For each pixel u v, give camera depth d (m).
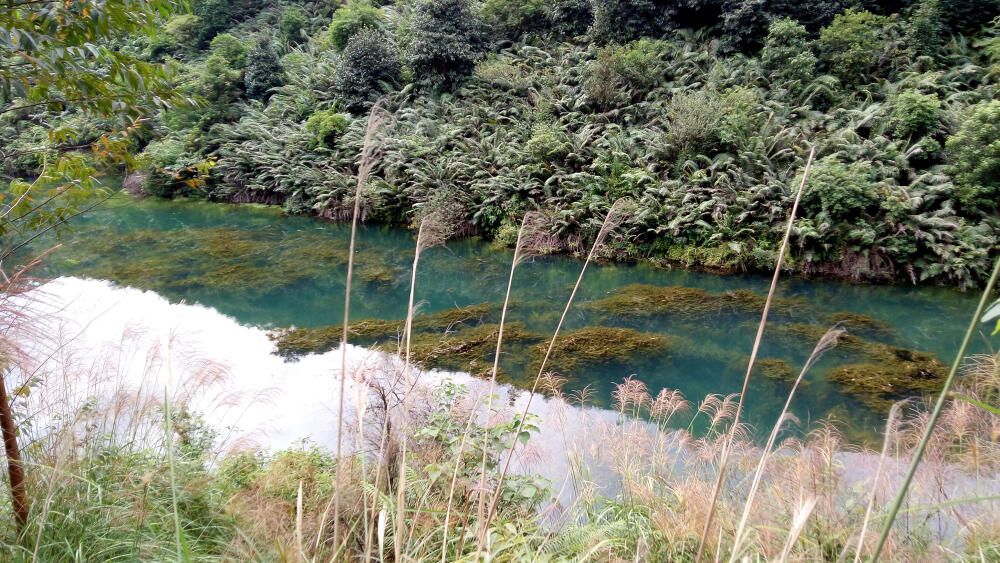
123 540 2.07
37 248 12.79
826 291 10.62
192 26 27.48
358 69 19.67
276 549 1.66
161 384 3.06
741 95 13.34
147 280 10.97
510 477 3.06
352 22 22.86
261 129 19.69
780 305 9.78
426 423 3.43
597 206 13.05
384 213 16.77
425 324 8.82
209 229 16.19
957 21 14.95
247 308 9.52
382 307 9.95
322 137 18.20
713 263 12.09
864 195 11.05
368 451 2.68
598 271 12.45
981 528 2.19
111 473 2.30
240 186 19.97
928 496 2.49
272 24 28.95
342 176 17.30
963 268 10.29
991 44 13.81
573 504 3.15
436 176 15.54
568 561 2.11
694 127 12.99
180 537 1.32
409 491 2.64
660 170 13.70
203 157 20.00
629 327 8.80
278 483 2.72
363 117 18.84
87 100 2.29
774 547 2.12
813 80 14.20
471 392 5.67
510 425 3.21
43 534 1.95
